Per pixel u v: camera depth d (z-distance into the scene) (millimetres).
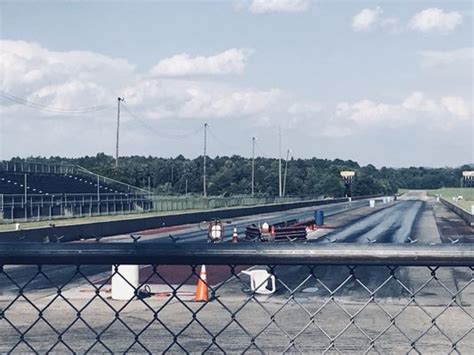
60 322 11820
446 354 9758
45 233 30641
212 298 4113
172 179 122812
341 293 15203
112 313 12609
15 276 16031
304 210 82812
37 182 62969
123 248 3314
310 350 9867
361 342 10547
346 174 148000
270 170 129625
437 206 96750
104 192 69312
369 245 3293
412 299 4387
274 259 3301
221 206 78688
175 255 3309
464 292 15695
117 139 94062
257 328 11484
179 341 10547
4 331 11070
